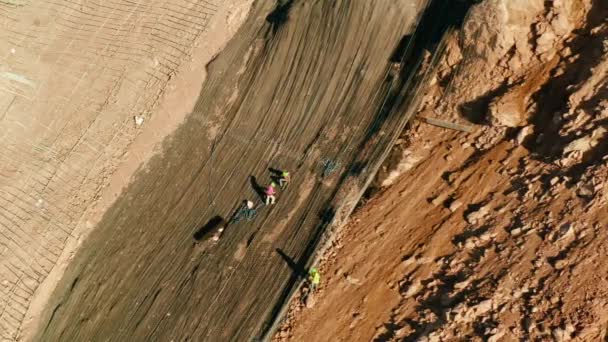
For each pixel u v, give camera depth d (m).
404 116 20.09
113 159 25.31
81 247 23.58
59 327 21.89
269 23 25.14
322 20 23.00
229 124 23.70
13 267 24.20
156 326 20.08
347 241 19.11
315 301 18.33
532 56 18.70
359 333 17.34
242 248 20.39
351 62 21.95
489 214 17.52
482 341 15.38
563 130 17.22
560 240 15.66
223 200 21.97
